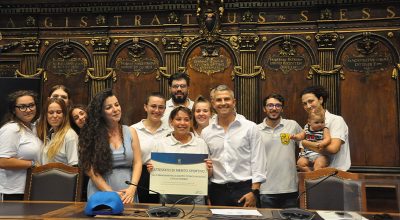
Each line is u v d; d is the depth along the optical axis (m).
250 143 3.20
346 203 2.46
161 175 2.70
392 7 5.60
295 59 5.79
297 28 5.79
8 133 3.43
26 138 3.54
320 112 3.70
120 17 6.15
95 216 2.22
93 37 6.16
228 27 5.93
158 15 6.08
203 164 2.70
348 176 2.96
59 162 3.47
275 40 5.83
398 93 5.48
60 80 6.18
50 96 4.18
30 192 3.24
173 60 5.98
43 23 6.29
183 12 6.02
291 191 3.97
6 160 3.36
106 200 2.29
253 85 5.80
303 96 3.84
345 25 5.70
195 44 5.96
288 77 5.77
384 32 5.59
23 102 3.53
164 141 3.29
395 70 5.50
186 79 4.44
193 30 5.99
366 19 5.64
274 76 5.80
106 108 2.93
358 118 5.58
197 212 2.43
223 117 3.24
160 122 3.91
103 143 2.88
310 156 3.86
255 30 5.87
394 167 5.41
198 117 3.58
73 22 6.25
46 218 2.17
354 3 5.66
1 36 6.28
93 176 2.86
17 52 6.28
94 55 6.13
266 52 5.86
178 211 2.36
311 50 5.74
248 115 5.77
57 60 6.22
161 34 6.04
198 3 5.87
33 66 6.21
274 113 3.97
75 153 3.64
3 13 6.30
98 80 6.08
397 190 2.38
